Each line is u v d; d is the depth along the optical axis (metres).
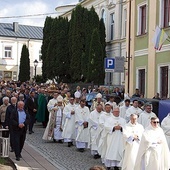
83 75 30.91
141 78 23.06
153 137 9.33
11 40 56.75
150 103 14.42
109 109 12.46
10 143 12.48
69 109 15.35
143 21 23.05
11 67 56.56
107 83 32.69
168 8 20.31
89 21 31.59
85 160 12.31
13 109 12.12
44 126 20.98
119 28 31.44
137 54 23.27
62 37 34.56
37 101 20.55
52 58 35.09
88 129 13.32
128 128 10.23
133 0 23.73
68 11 41.38
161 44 18.78
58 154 13.27
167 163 9.45
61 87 24.42
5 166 10.56
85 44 31.56
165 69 20.36
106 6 33.69
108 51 33.25
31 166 11.11
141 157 9.36
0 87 25.23
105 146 11.49
